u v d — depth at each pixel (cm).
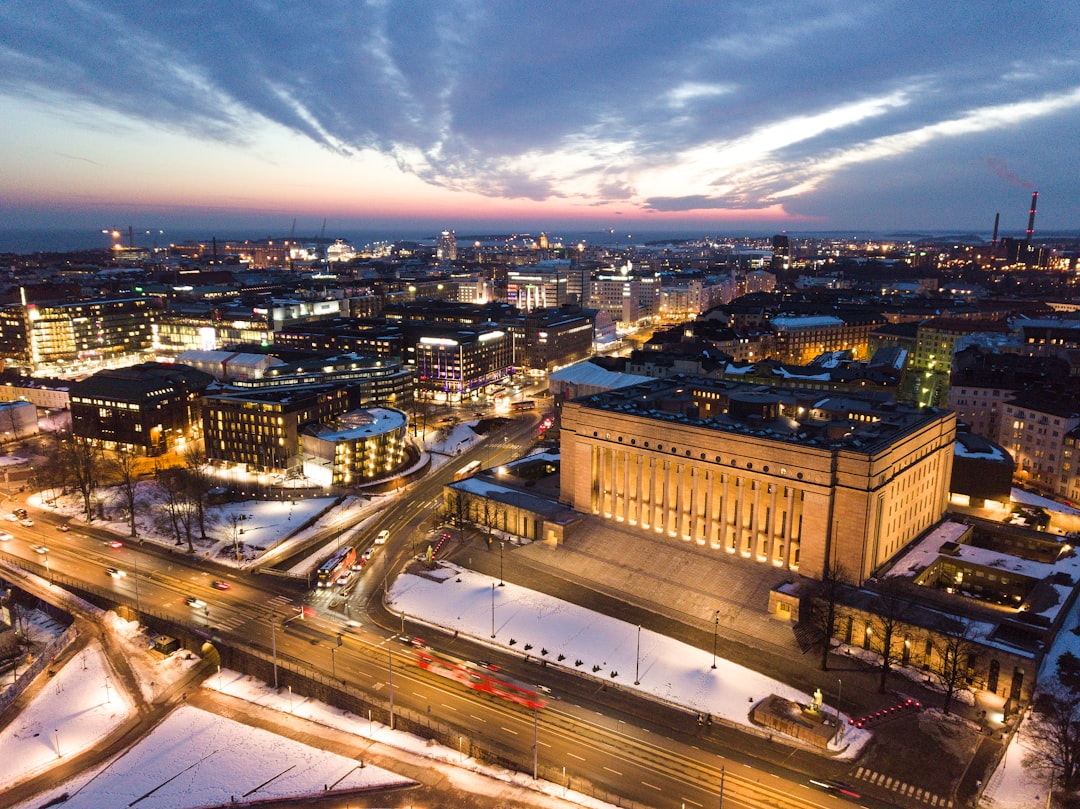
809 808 10444
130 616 16150
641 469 17938
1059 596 14438
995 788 10700
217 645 14688
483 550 18400
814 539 15375
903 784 10856
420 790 11181
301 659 14125
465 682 13475
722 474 16638
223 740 12512
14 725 13075
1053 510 19850
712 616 15138
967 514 19175
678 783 10981
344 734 12588
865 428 16875
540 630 15012
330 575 16988
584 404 19138
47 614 16762
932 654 13375
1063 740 10600
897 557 16250
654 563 16812
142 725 13012
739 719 12350
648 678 13475
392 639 14900
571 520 18262
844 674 13425
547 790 11000
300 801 11050
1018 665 12475
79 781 11662
